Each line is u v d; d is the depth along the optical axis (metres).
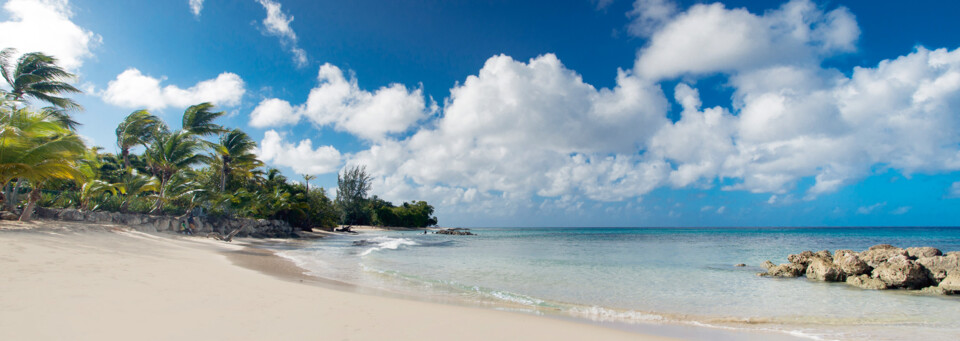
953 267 13.11
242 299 7.01
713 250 32.31
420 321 6.54
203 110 35.88
